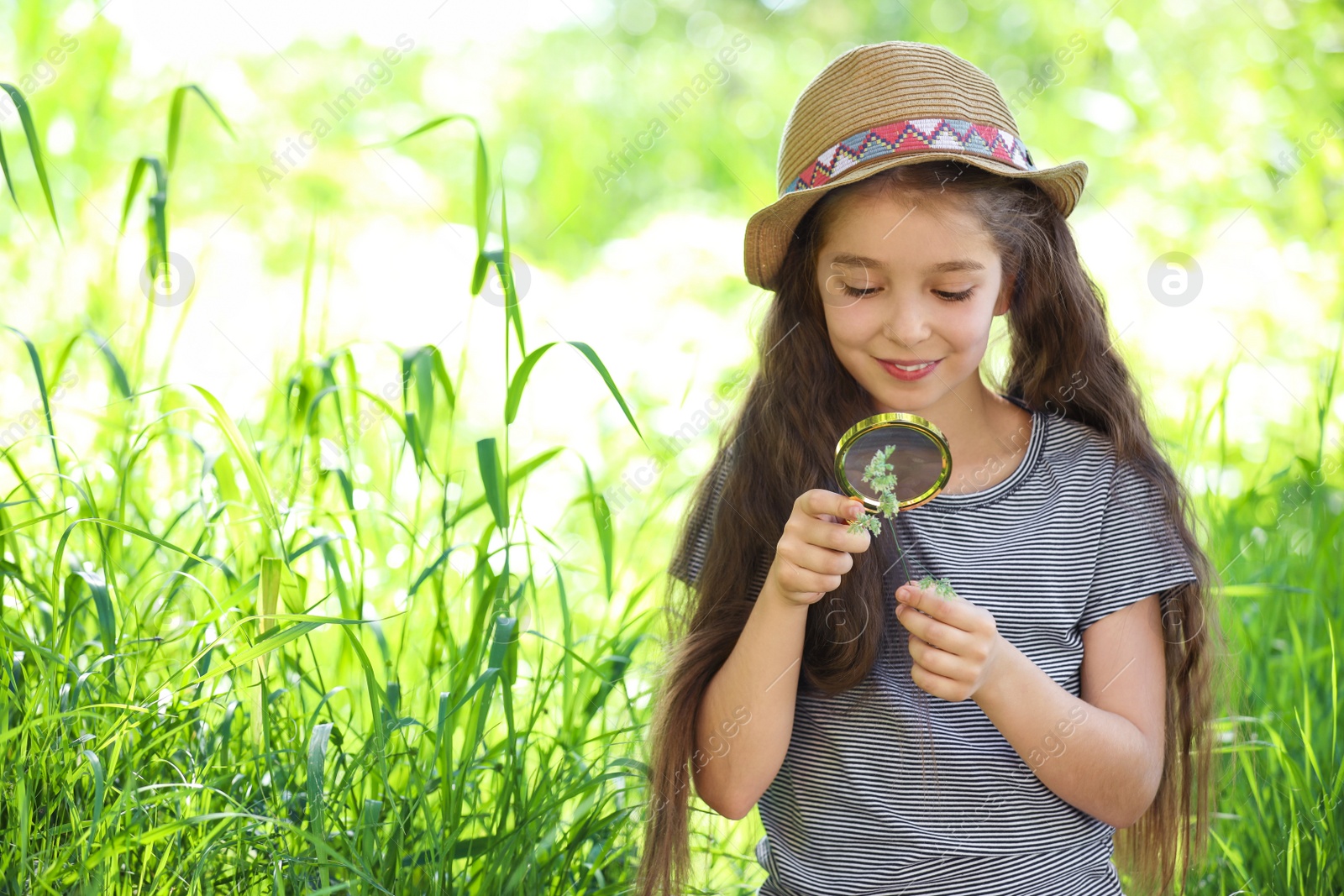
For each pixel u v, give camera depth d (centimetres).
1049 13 507
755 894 173
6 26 309
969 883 149
